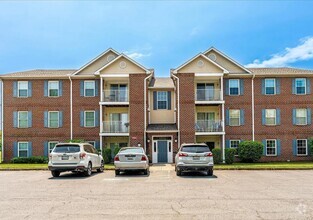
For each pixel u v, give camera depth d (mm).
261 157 30844
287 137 31219
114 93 31531
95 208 8867
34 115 31656
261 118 31344
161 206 9086
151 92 32500
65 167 17078
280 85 31547
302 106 31391
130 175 18422
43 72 33375
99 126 31516
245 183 14383
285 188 12672
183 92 29703
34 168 23312
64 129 31578
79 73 31984
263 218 7625
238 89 31531
